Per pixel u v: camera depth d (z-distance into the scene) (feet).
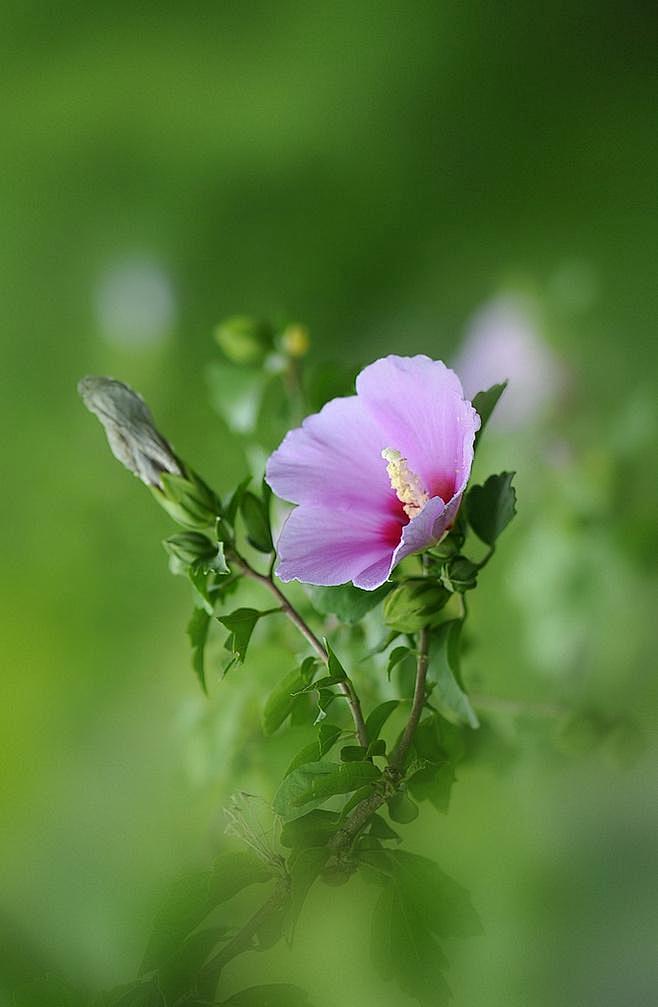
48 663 8.84
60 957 6.63
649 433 6.04
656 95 12.24
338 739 4.94
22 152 12.51
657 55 12.48
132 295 11.67
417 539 4.87
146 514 9.45
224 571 4.98
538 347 7.63
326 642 4.92
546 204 11.69
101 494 9.66
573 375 7.54
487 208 11.82
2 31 13.07
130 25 12.98
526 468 6.36
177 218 12.17
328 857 4.88
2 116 12.72
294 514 4.97
